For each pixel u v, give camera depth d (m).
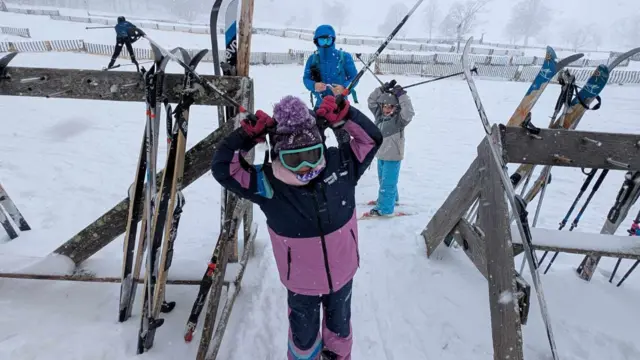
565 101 2.77
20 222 3.62
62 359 2.20
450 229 3.15
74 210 4.24
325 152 1.69
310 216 1.66
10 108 8.45
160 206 2.23
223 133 2.35
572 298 2.92
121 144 6.77
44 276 2.68
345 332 2.08
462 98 13.64
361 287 3.04
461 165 6.97
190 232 3.84
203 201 4.66
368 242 3.71
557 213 5.08
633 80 18.30
